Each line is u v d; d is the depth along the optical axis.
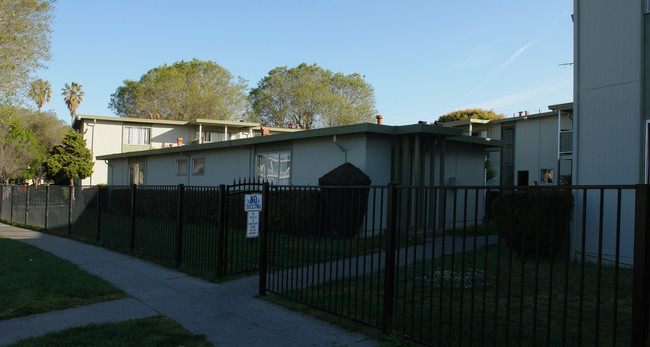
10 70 17.55
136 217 10.23
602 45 8.36
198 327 4.91
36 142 36.75
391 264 4.50
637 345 2.80
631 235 7.77
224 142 17.14
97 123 30.91
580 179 8.53
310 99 45.75
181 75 46.31
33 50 18.05
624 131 7.98
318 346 4.32
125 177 25.88
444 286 6.48
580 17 8.73
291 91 46.38
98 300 6.02
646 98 7.71
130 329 4.72
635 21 7.91
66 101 66.44
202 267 7.97
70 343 4.27
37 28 18.05
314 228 5.53
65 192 13.99
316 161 13.65
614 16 8.20
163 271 8.18
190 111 46.28
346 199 5.05
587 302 5.63
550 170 24.62
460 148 15.38
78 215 13.12
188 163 20.23
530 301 5.73
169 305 5.82
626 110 7.97
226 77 49.25
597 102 8.38
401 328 4.69
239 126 32.62
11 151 28.70
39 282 6.81
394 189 4.49
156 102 46.16
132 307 5.71
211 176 18.62
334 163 13.03
